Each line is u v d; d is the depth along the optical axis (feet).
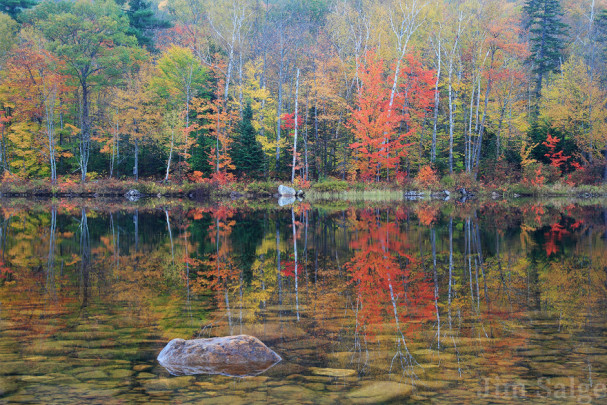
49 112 132.05
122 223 58.44
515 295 21.18
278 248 37.29
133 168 146.72
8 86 135.44
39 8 172.65
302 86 144.66
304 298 20.95
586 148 129.39
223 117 131.95
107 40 147.54
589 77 135.03
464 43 131.54
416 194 118.93
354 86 148.25
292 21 200.75
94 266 29.71
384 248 36.63
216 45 161.27
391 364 12.89
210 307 19.42
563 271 26.76
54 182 130.31
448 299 20.61
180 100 143.33
